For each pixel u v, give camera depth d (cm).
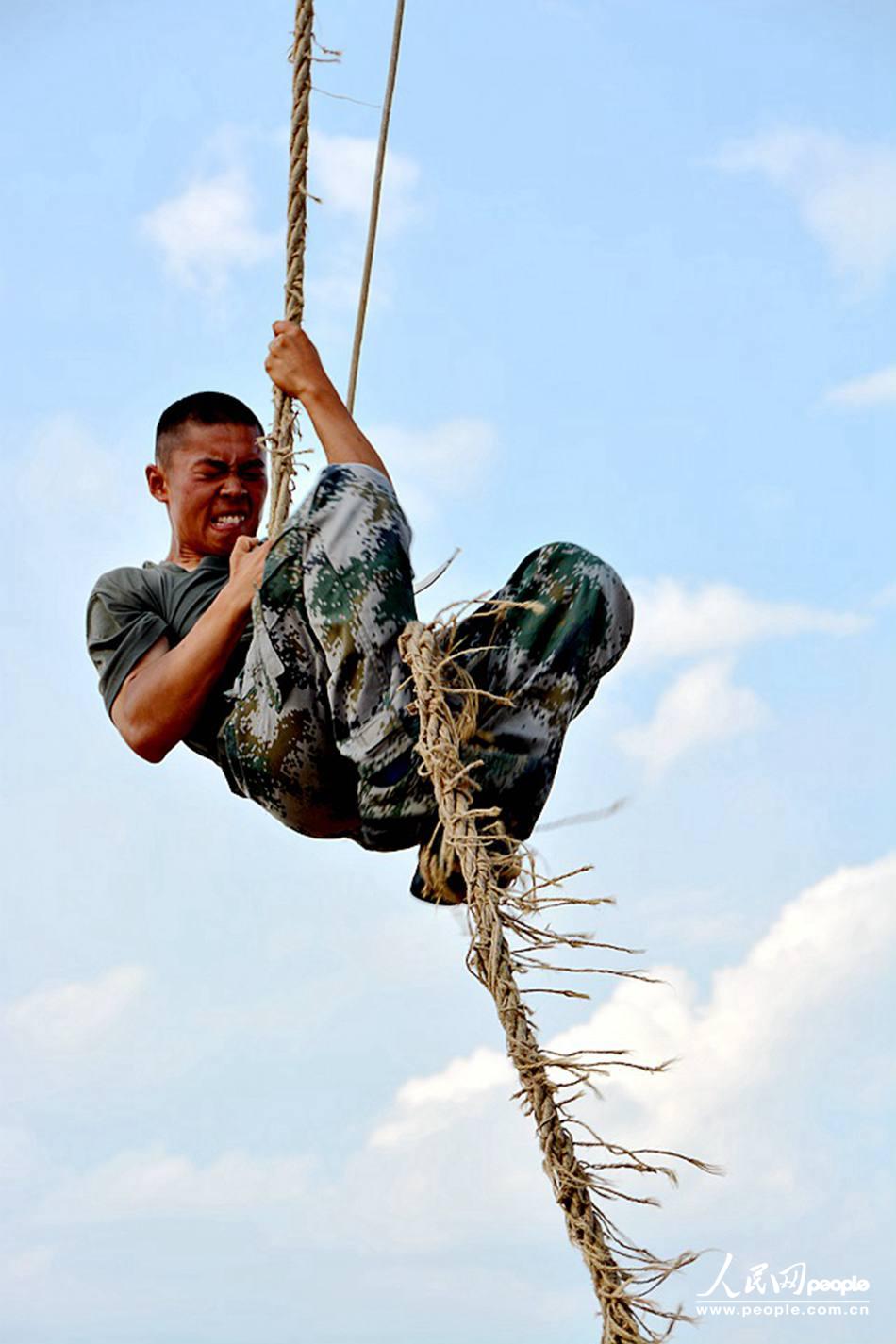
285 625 479
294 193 531
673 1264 339
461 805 402
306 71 534
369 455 508
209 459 553
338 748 475
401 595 458
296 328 522
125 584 539
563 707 477
